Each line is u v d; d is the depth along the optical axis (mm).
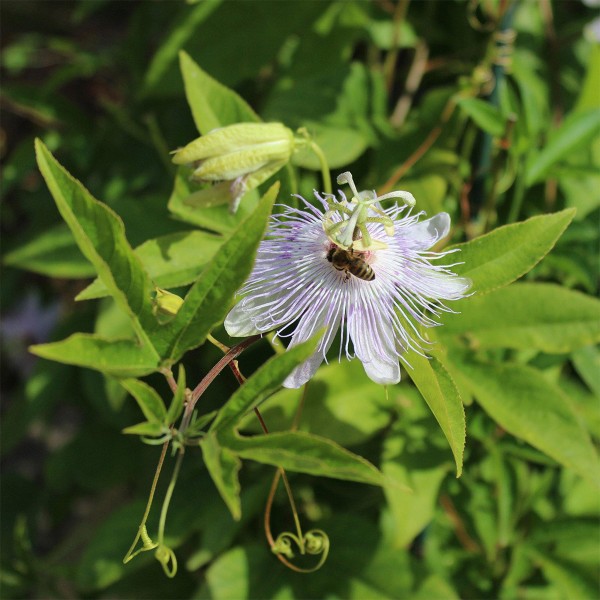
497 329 373
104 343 282
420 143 430
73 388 551
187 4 445
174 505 434
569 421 359
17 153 570
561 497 455
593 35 485
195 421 294
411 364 311
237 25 448
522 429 361
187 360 457
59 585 523
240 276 287
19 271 634
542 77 479
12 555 550
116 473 512
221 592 405
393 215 333
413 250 323
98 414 550
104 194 519
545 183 425
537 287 372
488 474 422
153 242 355
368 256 320
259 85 499
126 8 753
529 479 443
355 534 417
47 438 771
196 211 364
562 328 368
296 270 319
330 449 281
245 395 287
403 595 401
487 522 417
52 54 725
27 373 787
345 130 433
